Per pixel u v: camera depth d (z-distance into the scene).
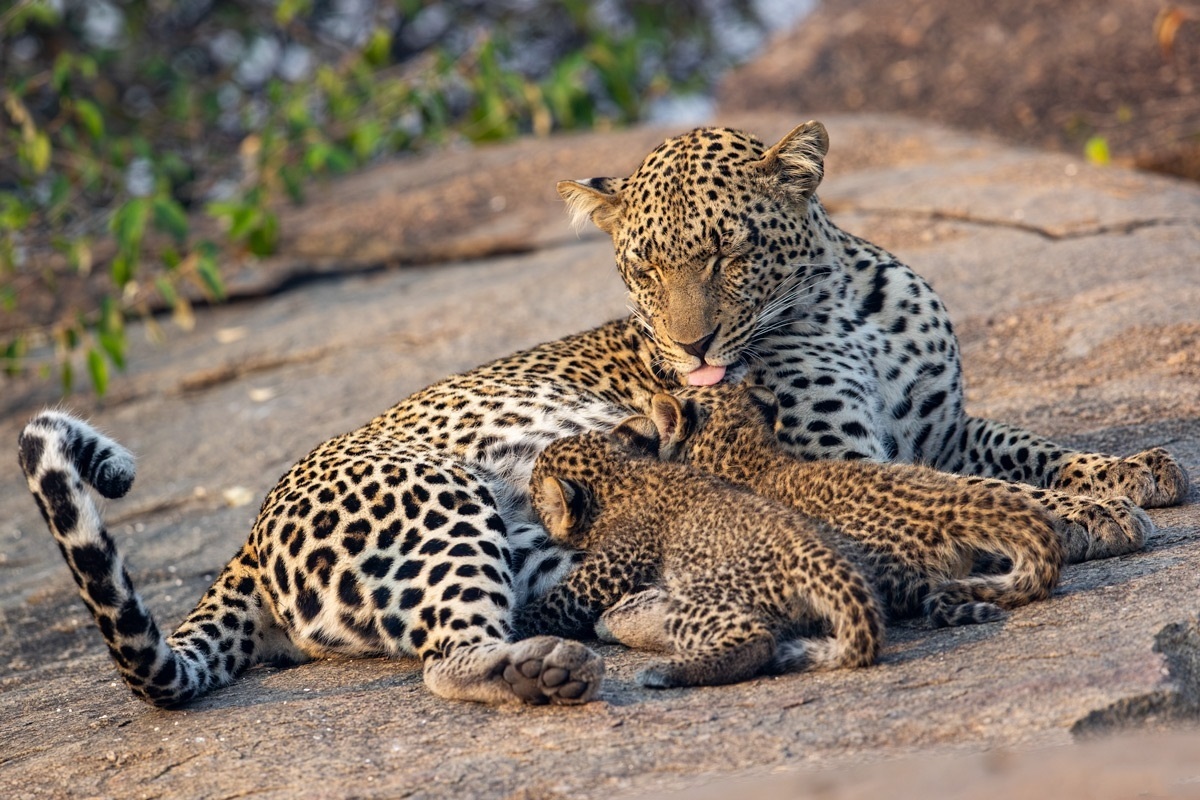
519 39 29.72
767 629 7.39
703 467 9.25
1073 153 22.56
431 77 24.02
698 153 10.23
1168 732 6.32
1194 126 21.89
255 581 9.19
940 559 7.86
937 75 25.72
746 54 31.50
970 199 17.86
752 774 6.24
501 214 21.88
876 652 7.17
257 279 21.25
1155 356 12.93
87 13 27.36
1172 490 9.41
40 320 21.09
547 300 17.62
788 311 10.42
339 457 9.30
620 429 9.56
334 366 17.58
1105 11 25.12
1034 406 12.52
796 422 10.22
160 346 20.16
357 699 7.98
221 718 8.04
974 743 6.25
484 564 8.52
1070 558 8.47
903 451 10.80
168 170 23.52
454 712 7.53
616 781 6.37
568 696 7.30
